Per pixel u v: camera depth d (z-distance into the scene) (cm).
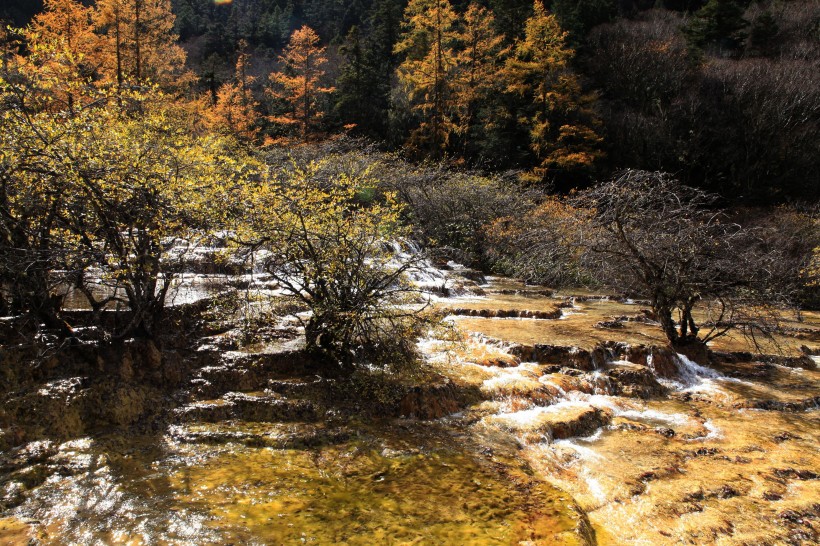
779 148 3073
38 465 479
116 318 664
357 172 1733
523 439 623
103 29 2823
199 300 768
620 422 712
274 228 663
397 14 4488
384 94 3691
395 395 669
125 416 564
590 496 531
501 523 452
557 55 2995
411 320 742
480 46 3141
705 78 3406
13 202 561
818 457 636
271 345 733
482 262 1923
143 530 410
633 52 3562
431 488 502
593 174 3102
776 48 3909
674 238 937
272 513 446
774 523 498
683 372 924
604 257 1002
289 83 3353
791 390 870
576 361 864
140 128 674
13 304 636
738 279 953
